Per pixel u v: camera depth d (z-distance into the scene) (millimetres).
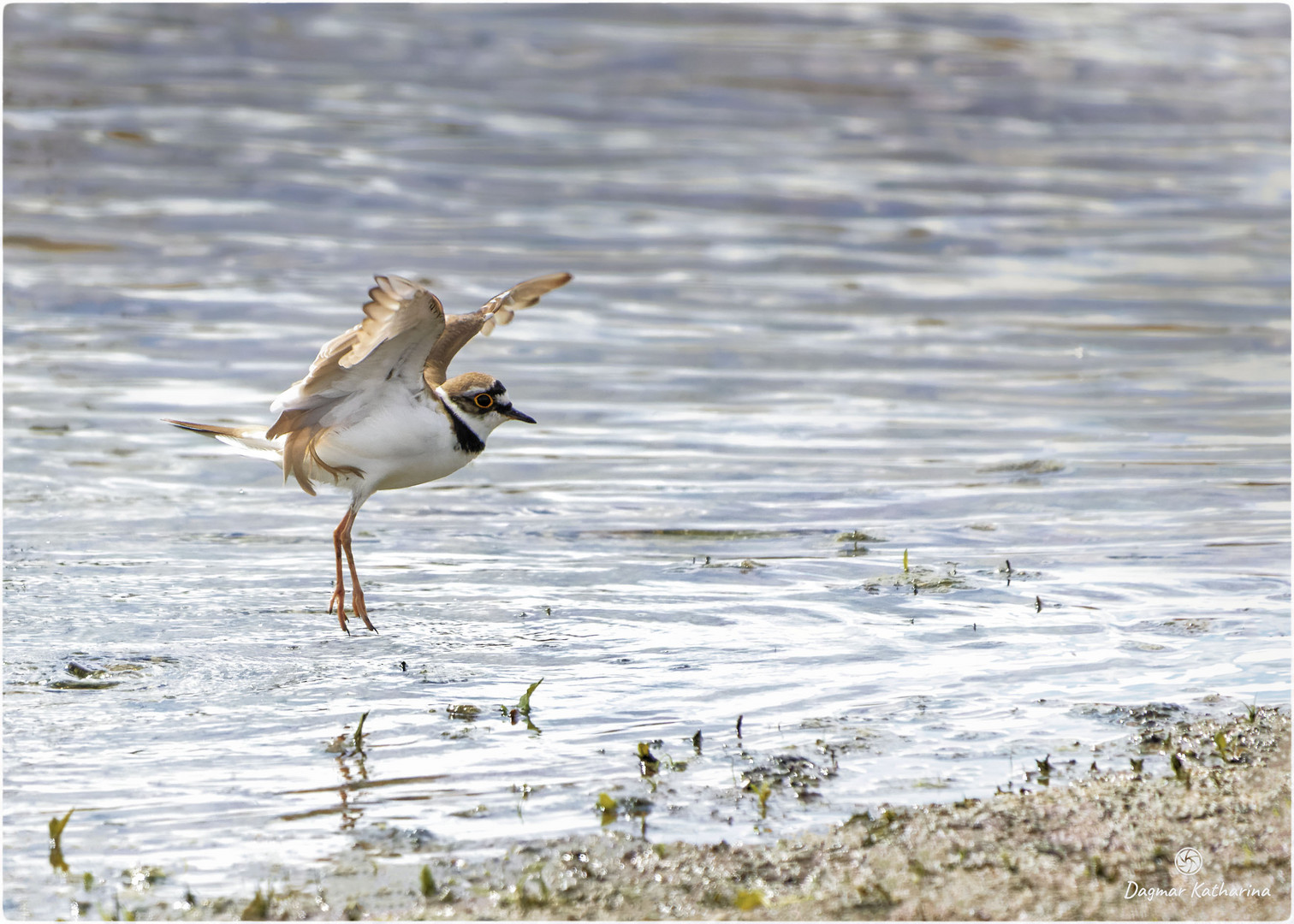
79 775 8258
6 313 20781
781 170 31391
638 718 9219
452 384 11406
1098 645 10570
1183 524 13844
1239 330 22203
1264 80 40906
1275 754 8539
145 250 24062
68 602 11242
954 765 8477
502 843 7516
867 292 24062
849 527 13859
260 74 35438
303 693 9555
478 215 27312
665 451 16500
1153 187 31328
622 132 33469
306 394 10336
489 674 9969
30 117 30359
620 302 23047
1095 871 7156
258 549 12945
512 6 42750
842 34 42594
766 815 7840
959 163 32750
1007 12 46438
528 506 14555
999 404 18562
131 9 39250
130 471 15172
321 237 25344
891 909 6855
